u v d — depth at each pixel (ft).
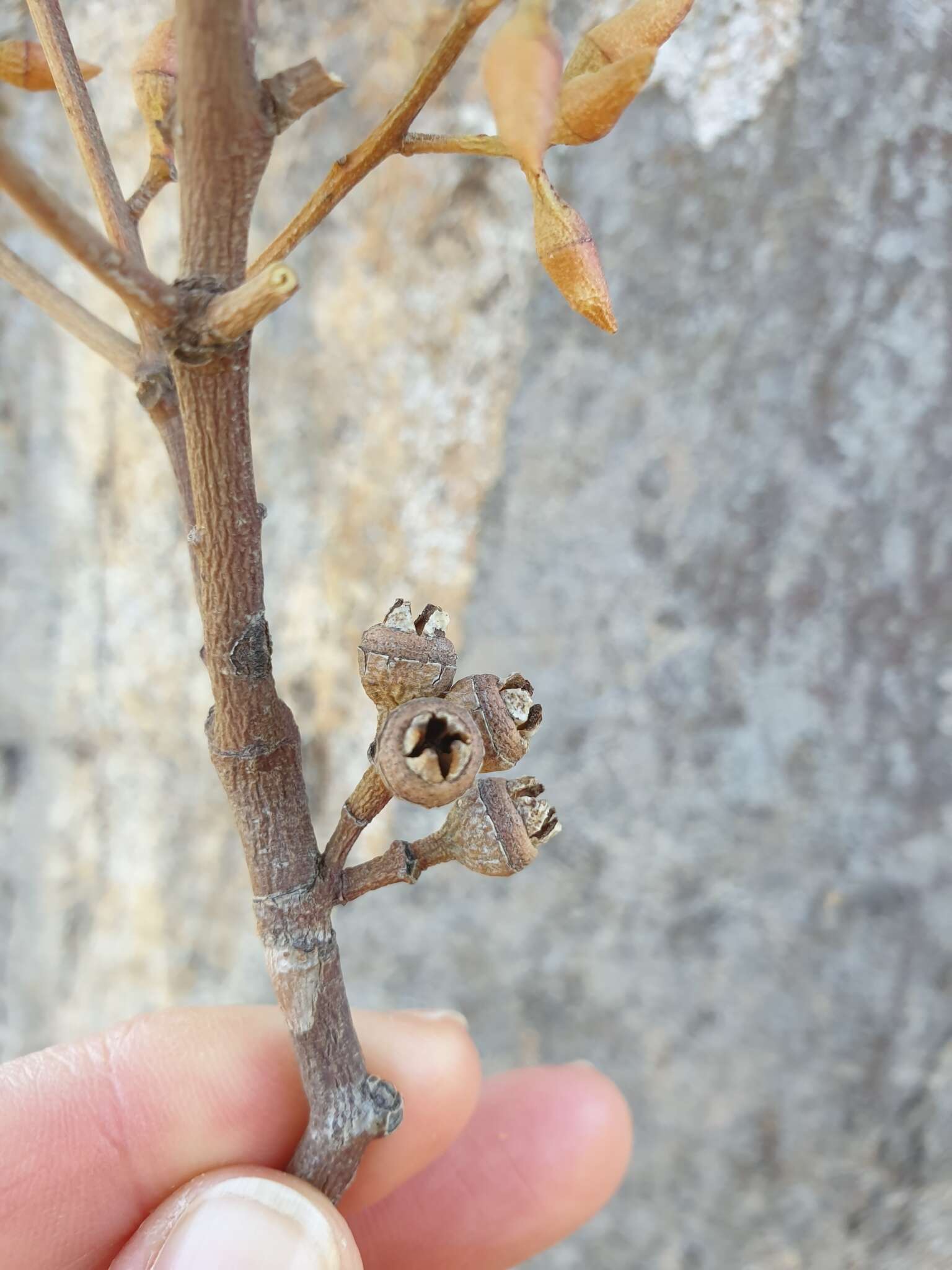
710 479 0.59
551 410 0.61
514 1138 0.56
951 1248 0.60
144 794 0.71
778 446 0.57
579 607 0.62
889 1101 0.61
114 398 0.66
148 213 0.61
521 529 0.62
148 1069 0.45
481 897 0.67
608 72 0.18
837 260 0.55
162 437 0.26
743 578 0.59
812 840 0.61
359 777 0.66
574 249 0.21
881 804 0.60
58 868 0.74
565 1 0.54
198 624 0.67
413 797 0.22
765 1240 0.64
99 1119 0.44
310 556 0.66
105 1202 0.43
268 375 0.64
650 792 0.63
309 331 0.63
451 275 0.60
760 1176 0.64
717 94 0.54
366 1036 0.49
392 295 0.61
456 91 0.57
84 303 0.65
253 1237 0.35
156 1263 0.36
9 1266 0.41
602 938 0.65
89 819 0.73
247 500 0.22
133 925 0.73
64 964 0.75
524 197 0.58
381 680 0.26
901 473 0.56
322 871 0.28
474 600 0.64
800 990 0.62
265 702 0.25
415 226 0.60
